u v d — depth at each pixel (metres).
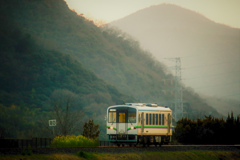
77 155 91.56
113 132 131.25
